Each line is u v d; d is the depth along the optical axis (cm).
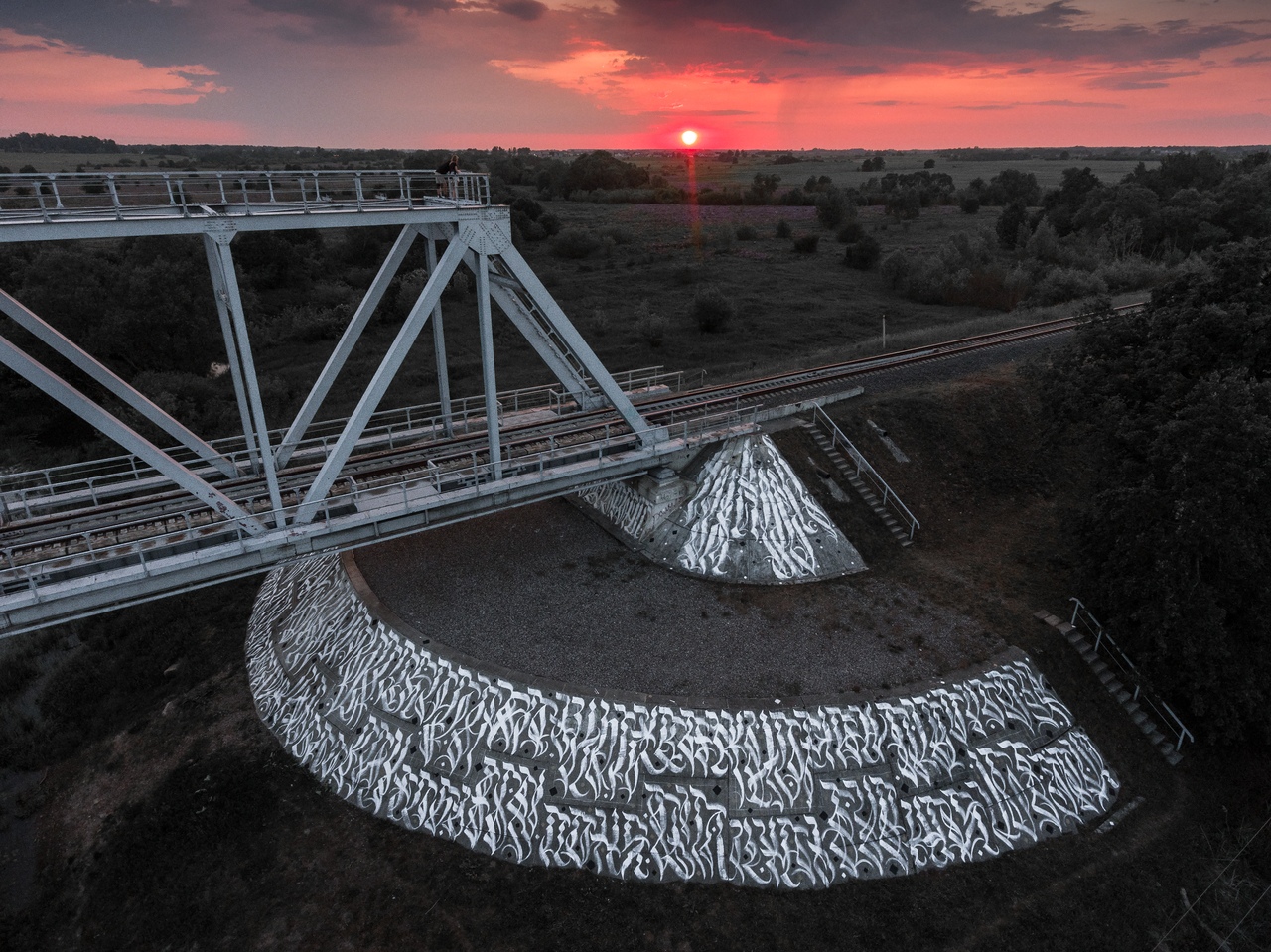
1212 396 2030
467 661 2252
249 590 3138
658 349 5881
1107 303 2625
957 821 2056
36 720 2584
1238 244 2391
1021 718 2250
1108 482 2461
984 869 1998
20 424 4681
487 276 2202
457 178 2316
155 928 1881
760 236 10456
